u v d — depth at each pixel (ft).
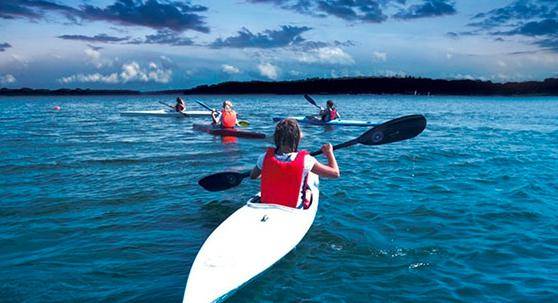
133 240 15.39
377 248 14.52
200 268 11.24
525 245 14.76
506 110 111.86
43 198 20.72
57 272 12.82
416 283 12.11
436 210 18.70
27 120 70.38
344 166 28.48
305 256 13.82
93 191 22.02
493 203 19.75
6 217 17.93
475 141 42.16
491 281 12.15
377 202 19.93
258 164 15.42
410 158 31.63
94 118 73.82
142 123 61.72
